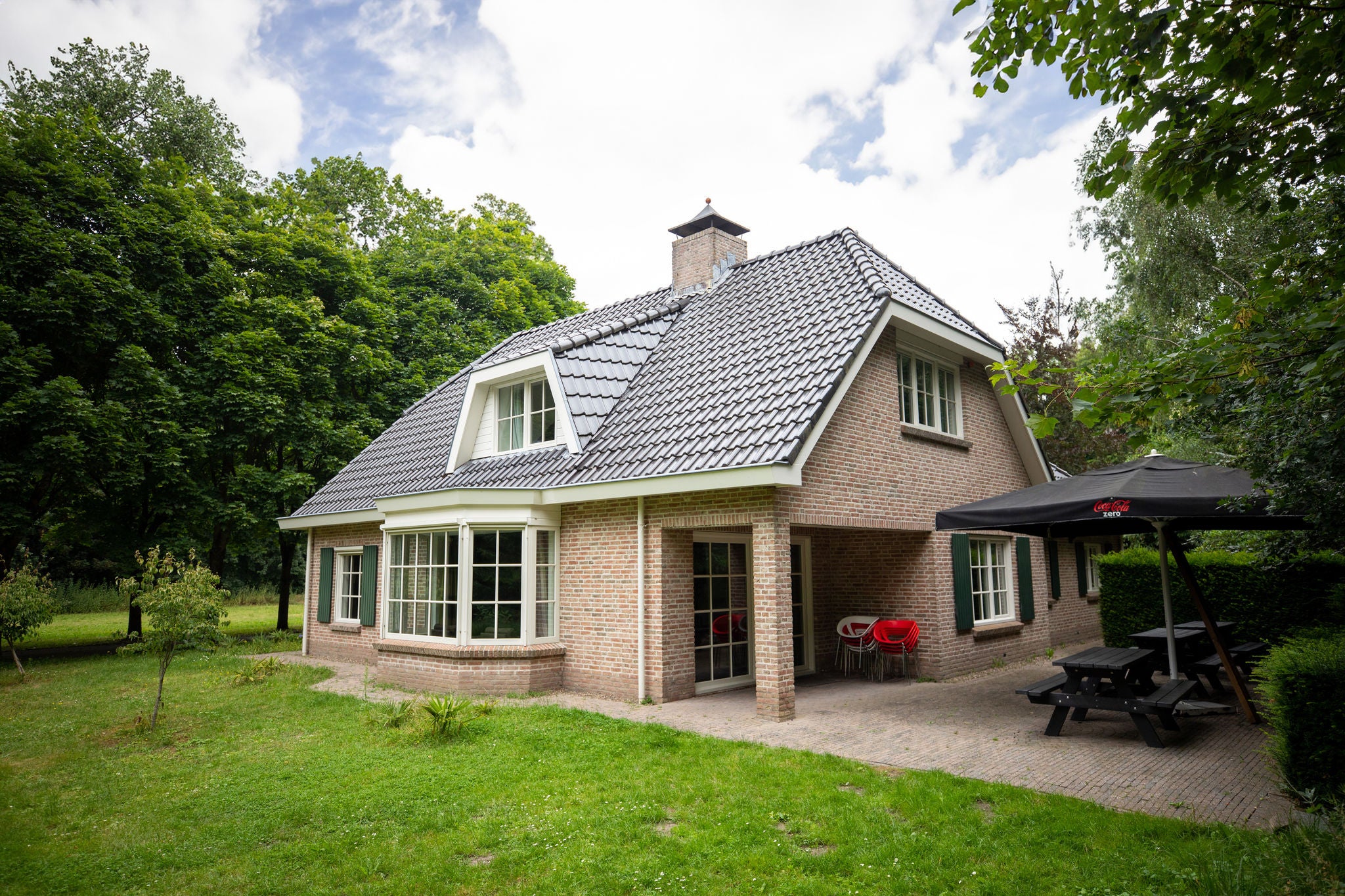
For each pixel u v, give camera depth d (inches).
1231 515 297.1
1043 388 186.2
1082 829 204.7
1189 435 286.5
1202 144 170.7
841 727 340.2
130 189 761.0
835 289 462.3
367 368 869.8
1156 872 175.5
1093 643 685.9
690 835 214.1
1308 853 169.2
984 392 569.6
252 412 737.6
